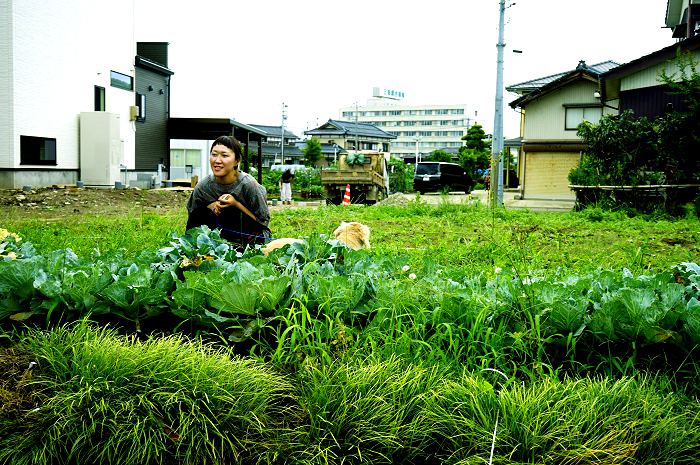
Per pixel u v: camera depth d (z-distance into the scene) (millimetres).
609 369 3000
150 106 27828
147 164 27719
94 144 21859
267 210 5059
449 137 142625
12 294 3182
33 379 2705
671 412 2570
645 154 16312
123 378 2553
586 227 11484
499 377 2881
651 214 14758
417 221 12625
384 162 26578
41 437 2412
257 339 3145
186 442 2436
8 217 11328
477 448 2428
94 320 3271
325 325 3055
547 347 3133
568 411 2510
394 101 151625
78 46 21734
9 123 18516
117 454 2396
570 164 28797
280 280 3082
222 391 2547
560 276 4328
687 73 17703
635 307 2988
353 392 2600
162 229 8898
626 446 2371
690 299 3240
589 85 27875
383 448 2453
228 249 4031
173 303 3160
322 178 24109
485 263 6523
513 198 29734
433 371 2777
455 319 3211
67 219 11750
